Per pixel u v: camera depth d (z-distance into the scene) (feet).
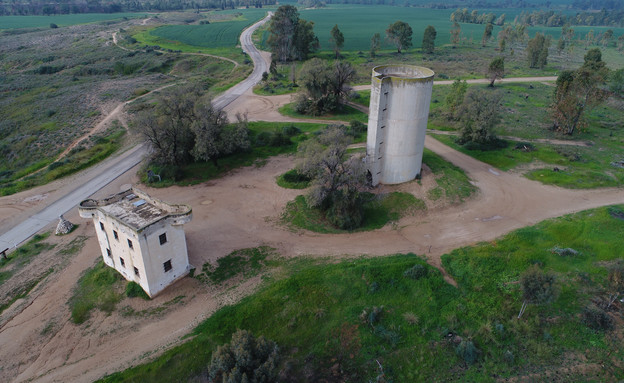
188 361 102.32
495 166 210.59
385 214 166.40
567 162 212.02
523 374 99.19
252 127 268.41
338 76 291.58
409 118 169.99
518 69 449.06
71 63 495.82
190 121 213.46
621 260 129.29
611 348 103.86
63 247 150.10
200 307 119.44
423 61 479.82
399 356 105.09
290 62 467.52
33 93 379.35
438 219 162.71
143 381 97.91
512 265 132.36
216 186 193.67
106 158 228.43
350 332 110.63
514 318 113.09
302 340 108.88
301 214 167.73
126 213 124.47
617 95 334.24
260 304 117.29
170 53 517.55
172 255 124.67
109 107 318.04
